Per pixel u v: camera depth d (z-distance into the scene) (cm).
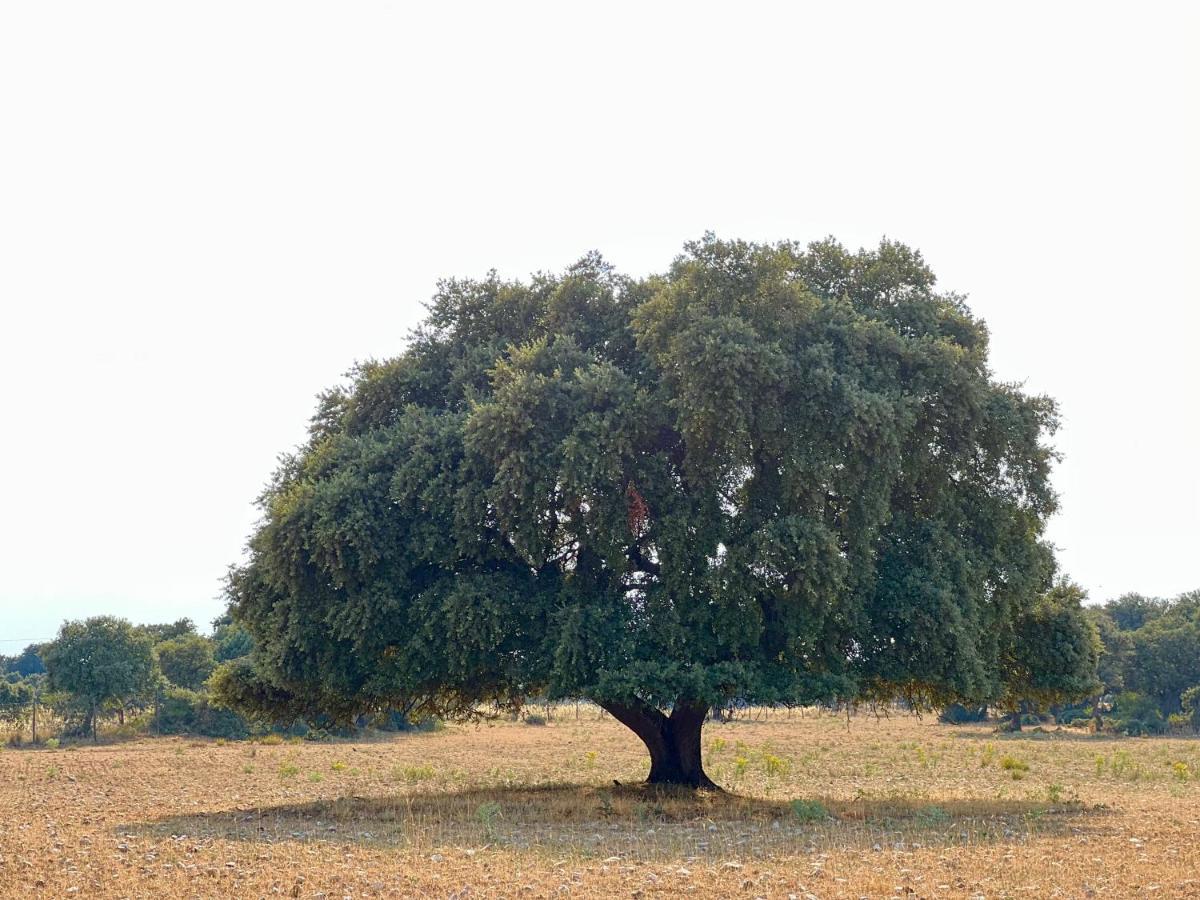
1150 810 2595
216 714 8150
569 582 2692
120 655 7975
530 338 2995
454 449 2639
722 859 1734
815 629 2472
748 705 2562
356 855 1778
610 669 2450
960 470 2783
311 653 2673
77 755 5634
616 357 2864
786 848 1859
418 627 2569
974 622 2564
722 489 2634
